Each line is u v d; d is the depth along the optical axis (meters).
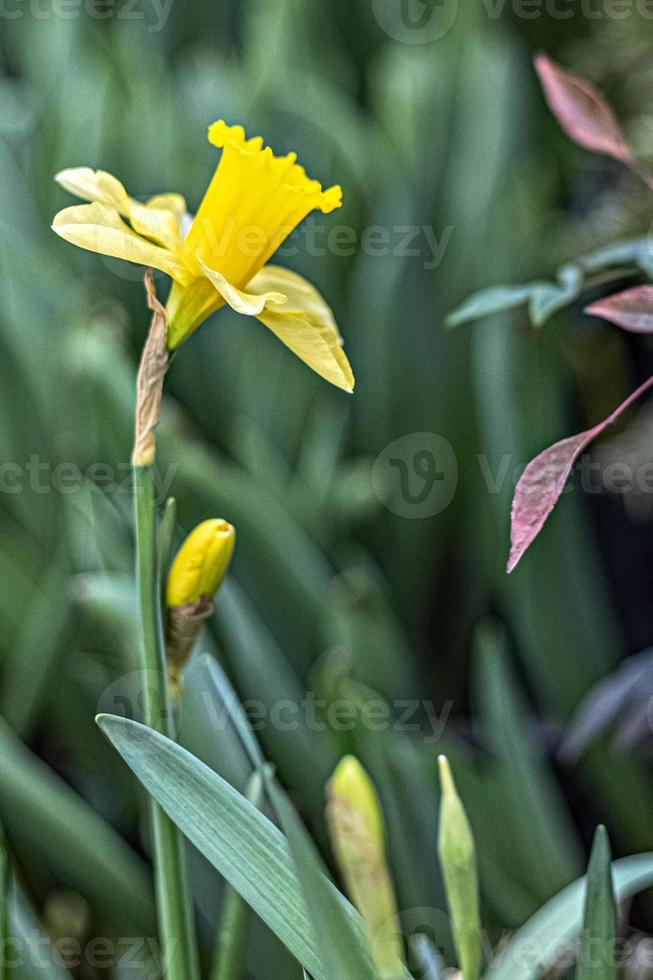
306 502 1.60
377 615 1.44
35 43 2.33
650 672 1.08
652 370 1.79
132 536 1.41
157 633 0.83
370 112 2.58
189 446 1.44
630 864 0.89
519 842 1.19
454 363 1.73
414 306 1.71
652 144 1.33
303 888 0.78
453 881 0.80
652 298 0.87
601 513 1.75
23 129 2.28
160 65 2.45
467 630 1.71
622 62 1.62
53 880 1.26
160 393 0.83
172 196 0.88
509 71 1.92
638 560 1.73
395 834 1.11
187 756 0.81
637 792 1.30
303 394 1.77
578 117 0.93
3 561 1.49
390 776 1.12
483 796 1.21
